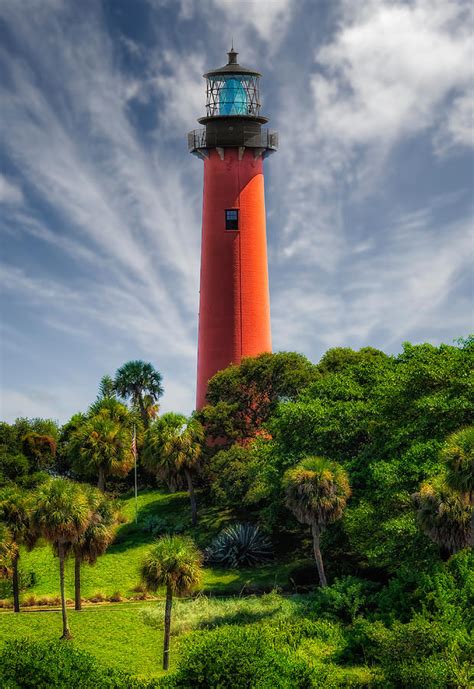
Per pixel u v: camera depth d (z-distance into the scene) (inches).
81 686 1603.1
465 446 1656.0
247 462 2962.6
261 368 3171.8
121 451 3137.3
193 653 1695.4
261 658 1670.8
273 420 2726.4
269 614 2182.6
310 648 1921.8
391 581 2070.6
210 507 3169.3
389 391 2336.4
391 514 2146.9
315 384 2785.4
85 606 2453.2
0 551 2287.2
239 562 2699.3
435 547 2047.2
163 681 1653.5
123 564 2778.1
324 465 2247.8
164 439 3004.4
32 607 2464.3
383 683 1675.7
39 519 2117.4
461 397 2159.2
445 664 1641.2
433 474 2033.7
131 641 2108.8
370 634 1841.8
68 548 2278.5
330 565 2497.5
